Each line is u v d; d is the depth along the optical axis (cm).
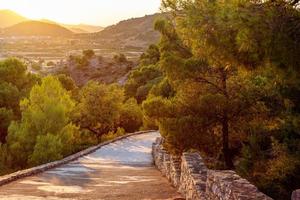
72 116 5966
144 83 9862
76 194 1511
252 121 1953
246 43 766
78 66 17425
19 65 5759
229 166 2033
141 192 1575
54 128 3956
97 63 17300
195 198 1127
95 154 3475
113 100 6138
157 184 1814
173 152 2022
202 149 2033
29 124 3956
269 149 1672
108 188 1678
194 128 1977
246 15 772
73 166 2525
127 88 9962
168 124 1989
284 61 769
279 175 1409
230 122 2036
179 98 2095
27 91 5547
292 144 1442
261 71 856
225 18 838
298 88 1273
